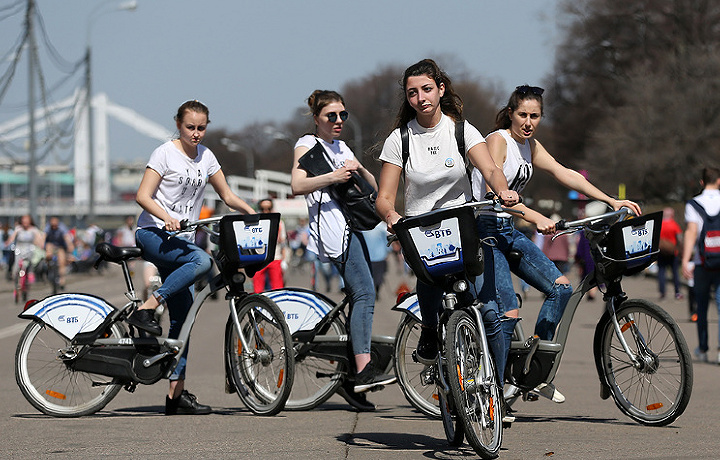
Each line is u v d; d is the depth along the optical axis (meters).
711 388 34.69
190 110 28.02
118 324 28.33
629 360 25.75
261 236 27.88
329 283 103.75
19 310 80.31
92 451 21.67
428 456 20.97
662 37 182.00
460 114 22.62
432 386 27.97
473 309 21.06
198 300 28.48
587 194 26.20
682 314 73.88
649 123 152.38
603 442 22.78
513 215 25.36
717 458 20.56
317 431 24.66
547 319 25.94
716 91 150.12
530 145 26.67
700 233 43.44
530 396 26.88
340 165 28.23
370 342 28.14
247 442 22.84
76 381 28.17
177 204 28.41
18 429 25.11
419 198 22.38
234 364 28.48
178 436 23.78
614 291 25.83
